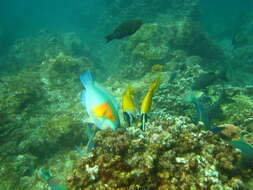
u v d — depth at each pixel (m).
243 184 3.10
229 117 6.46
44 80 11.67
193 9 21.33
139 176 2.78
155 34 14.54
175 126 3.70
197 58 13.87
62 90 11.25
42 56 17.33
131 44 14.91
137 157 2.99
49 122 8.02
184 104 6.90
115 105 2.33
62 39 20.27
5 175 6.48
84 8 37.88
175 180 2.87
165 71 11.56
